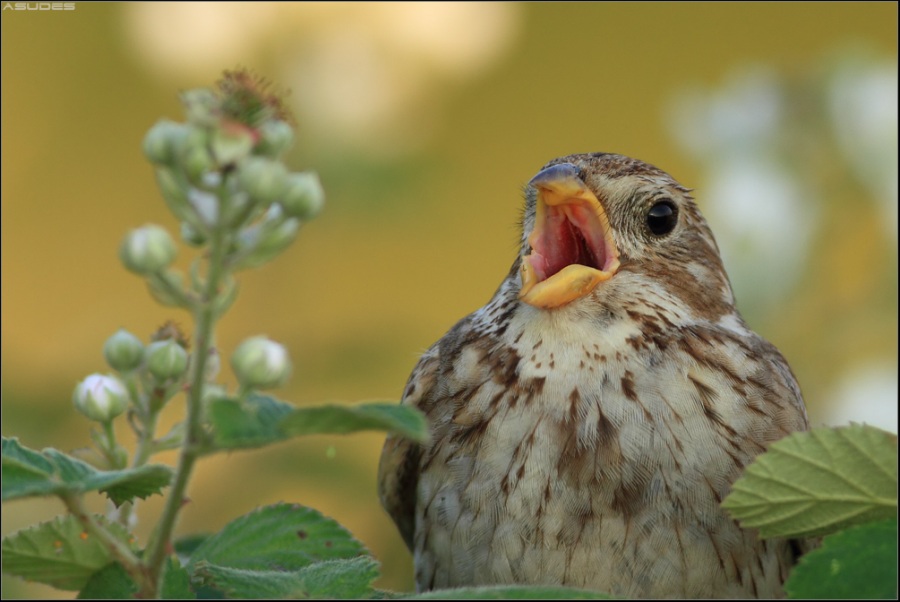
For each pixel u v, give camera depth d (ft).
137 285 48.80
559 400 24.56
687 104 41.65
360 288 64.95
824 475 16.66
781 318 38.70
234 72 13.61
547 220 26.48
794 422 24.79
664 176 27.12
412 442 26.61
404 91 41.19
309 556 16.94
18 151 65.36
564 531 23.99
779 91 40.06
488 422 24.81
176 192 13.06
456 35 41.86
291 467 33.32
